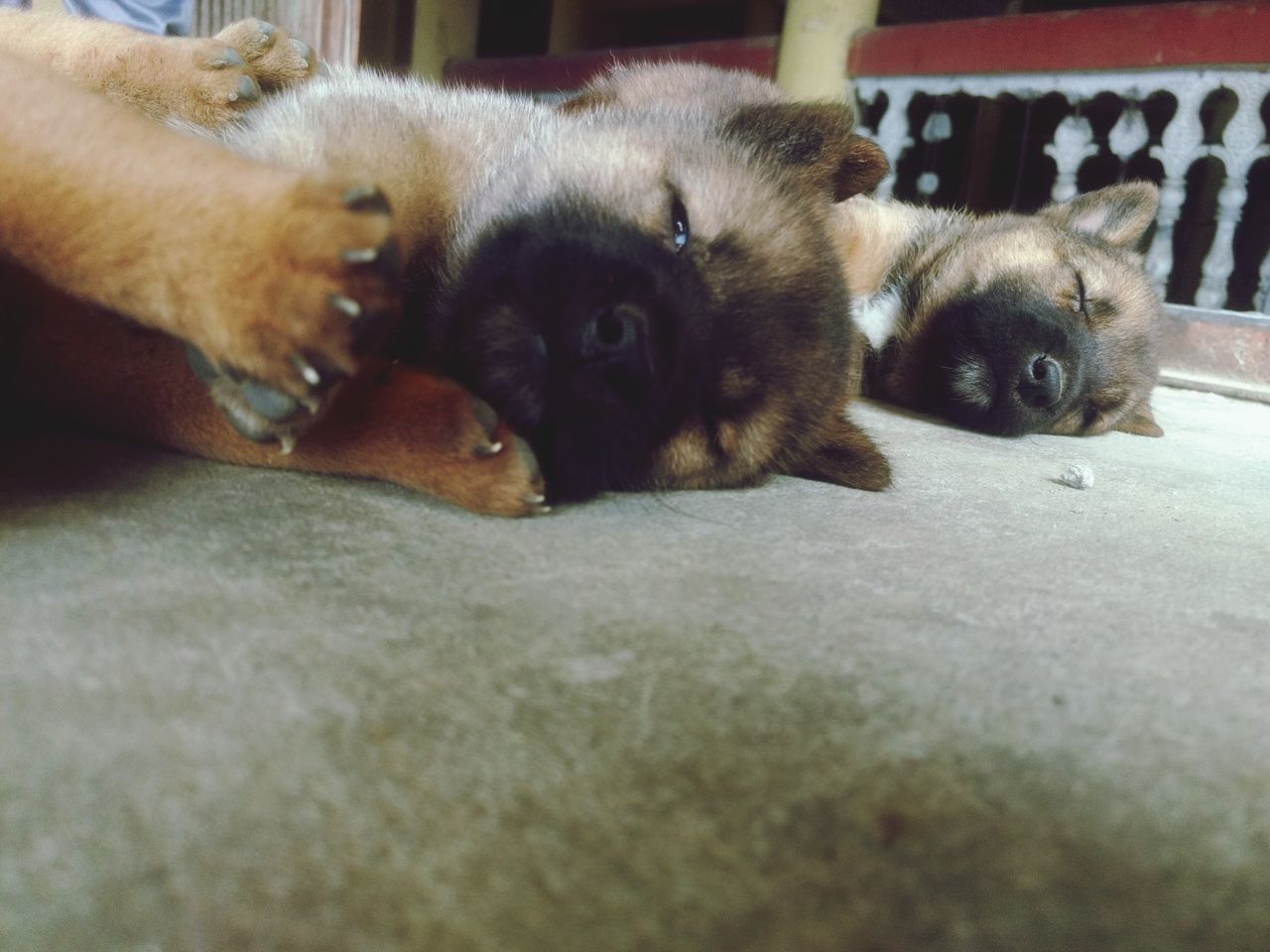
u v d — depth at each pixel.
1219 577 0.37
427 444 0.35
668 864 0.18
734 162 0.46
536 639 0.26
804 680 0.25
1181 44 1.17
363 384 0.36
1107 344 0.78
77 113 0.29
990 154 2.06
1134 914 0.18
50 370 0.36
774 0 2.10
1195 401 1.06
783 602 0.30
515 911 0.17
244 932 0.16
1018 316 0.75
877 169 0.55
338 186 0.28
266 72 0.58
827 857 0.19
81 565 0.27
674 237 0.41
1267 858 0.20
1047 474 0.57
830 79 1.34
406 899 0.17
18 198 0.28
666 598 0.29
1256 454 0.72
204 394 0.35
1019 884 0.19
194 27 1.05
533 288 0.39
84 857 0.17
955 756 0.23
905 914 0.17
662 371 0.39
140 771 0.19
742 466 0.44
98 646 0.23
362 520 0.33
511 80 1.55
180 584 0.27
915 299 0.82
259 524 0.31
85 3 0.97
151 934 0.16
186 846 0.17
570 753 0.21
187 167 0.28
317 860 0.17
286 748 0.20
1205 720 0.25
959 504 0.46
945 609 0.31
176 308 0.28
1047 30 1.23
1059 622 0.31
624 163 0.42
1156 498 0.52
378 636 0.25
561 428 0.39
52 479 0.33
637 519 0.38
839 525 0.40
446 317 0.41
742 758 0.22
